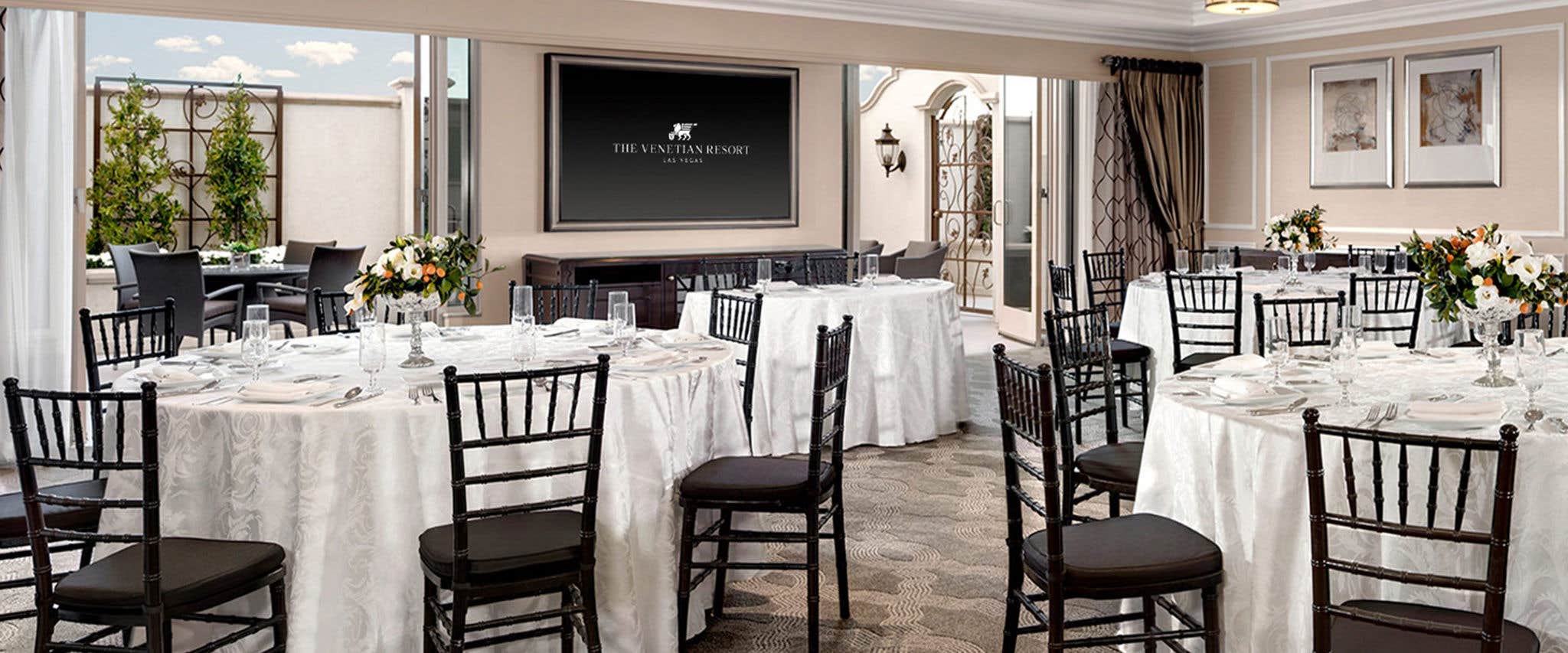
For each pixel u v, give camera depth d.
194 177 11.52
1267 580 2.76
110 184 11.12
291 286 8.38
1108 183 9.07
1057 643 2.74
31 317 5.90
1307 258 7.18
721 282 8.20
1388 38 8.08
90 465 2.61
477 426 3.09
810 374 5.81
